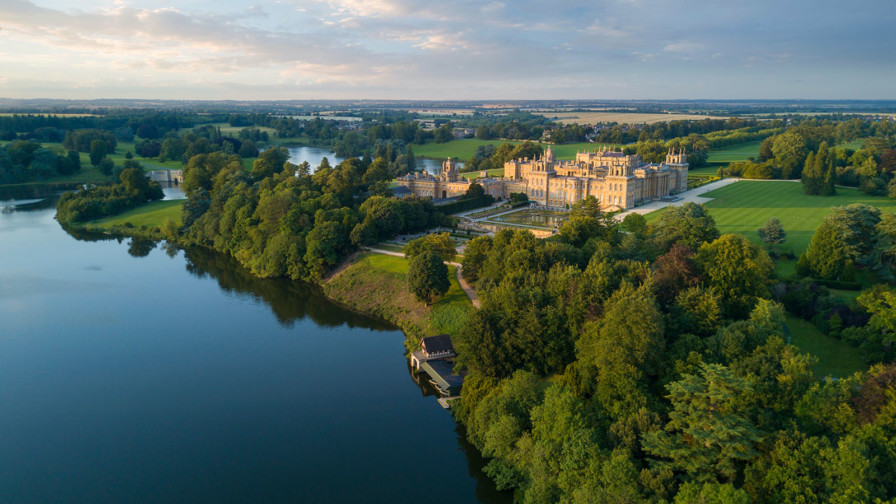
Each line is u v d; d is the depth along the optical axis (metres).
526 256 146.75
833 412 81.19
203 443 112.75
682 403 85.75
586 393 103.56
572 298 119.31
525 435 96.75
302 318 175.88
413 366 142.88
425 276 163.62
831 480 72.06
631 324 99.50
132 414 122.69
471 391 116.44
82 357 148.25
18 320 171.75
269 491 99.38
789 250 189.38
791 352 95.12
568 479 84.56
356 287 192.50
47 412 123.31
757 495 75.25
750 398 86.94
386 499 97.31
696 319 111.81
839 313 126.25
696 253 152.50
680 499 74.50
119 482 101.75
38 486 100.88
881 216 169.75
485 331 120.38
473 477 102.69
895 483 72.50
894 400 77.06
